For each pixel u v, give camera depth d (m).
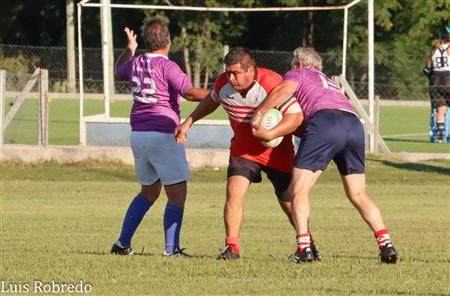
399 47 116.62
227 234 24.56
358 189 23.77
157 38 25.31
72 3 105.38
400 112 88.69
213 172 52.56
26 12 132.62
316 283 20.77
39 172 52.69
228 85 24.09
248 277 21.52
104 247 28.44
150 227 34.94
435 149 59.75
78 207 40.91
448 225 35.12
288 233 33.06
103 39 62.09
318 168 23.11
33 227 34.03
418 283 20.81
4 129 55.88
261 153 24.44
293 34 122.88
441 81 61.53
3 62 106.25
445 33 60.75
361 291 19.88
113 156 54.56
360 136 23.25
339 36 117.81
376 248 28.58
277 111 23.38
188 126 24.55
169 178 25.53
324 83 23.52
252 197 44.78
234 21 119.44
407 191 46.28
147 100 25.33
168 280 21.17
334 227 34.72
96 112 82.44
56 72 103.56
